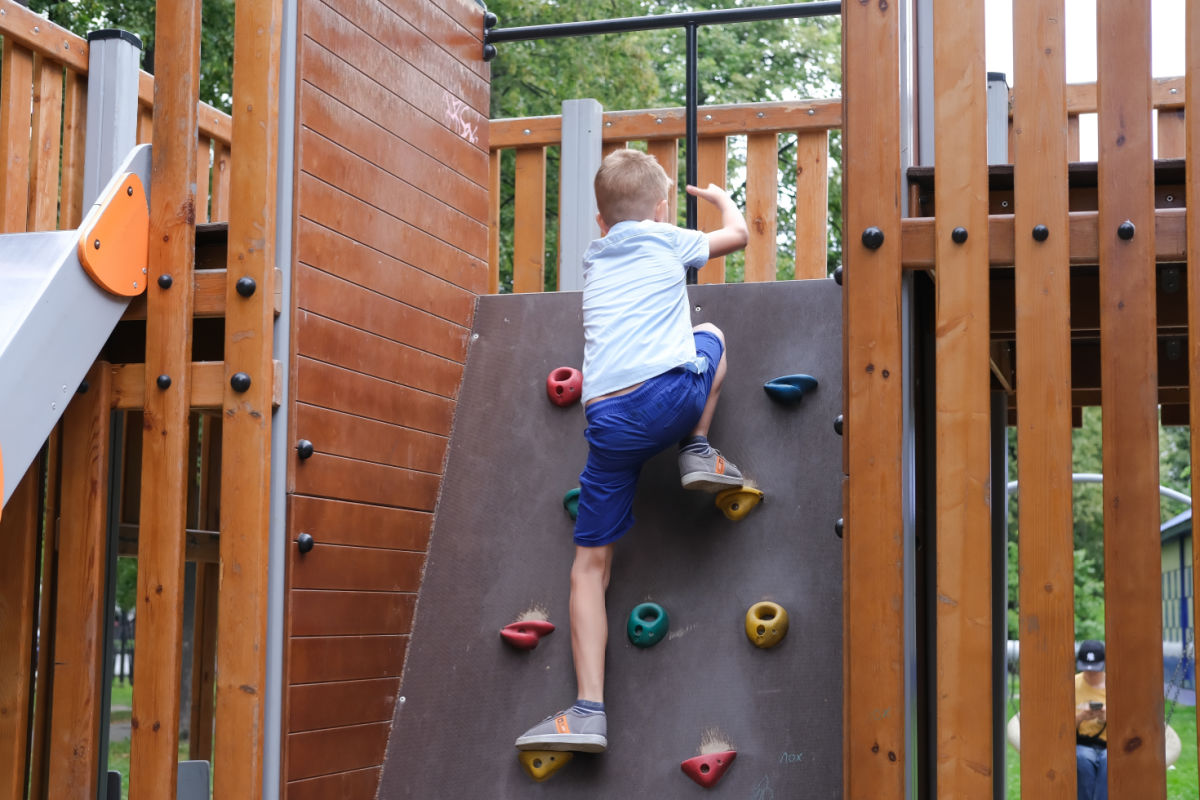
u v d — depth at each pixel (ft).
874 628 8.04
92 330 8.88
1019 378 8.00
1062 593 7.79
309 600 9.34
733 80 47.34
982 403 8.06
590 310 10.10
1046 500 7.88
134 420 14.14
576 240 15.11
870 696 7.99
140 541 9.03
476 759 10.05
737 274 39.22
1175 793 28.45
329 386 9.69
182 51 9.35
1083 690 17.30
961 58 8.32
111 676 9.68
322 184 9.70
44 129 12.07
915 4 9.73
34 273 8.58
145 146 9.37
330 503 9.64
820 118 15.90
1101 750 17.04
